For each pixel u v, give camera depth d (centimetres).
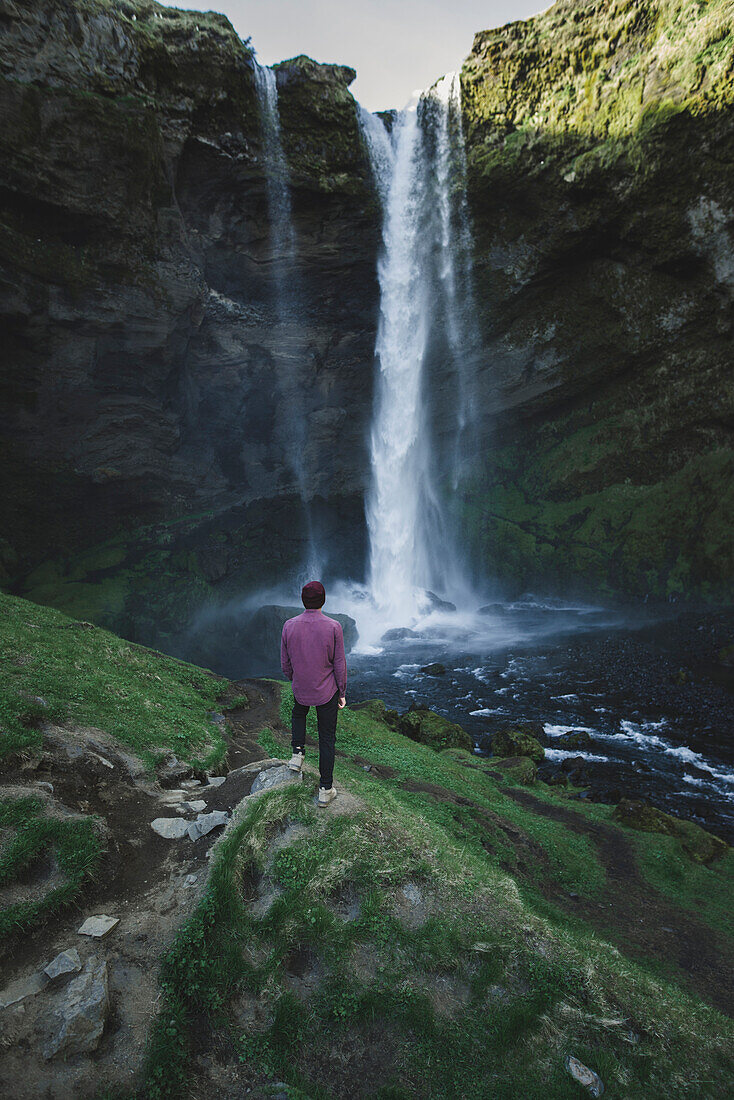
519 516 3694
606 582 3316
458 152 2931
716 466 3116
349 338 3450
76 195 2414
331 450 3734
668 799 1259
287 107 2711
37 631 963
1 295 2398
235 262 3011
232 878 441
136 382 2923
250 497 3531
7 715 613
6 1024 333
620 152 2591
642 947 646
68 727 659
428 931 429
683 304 2952
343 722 1184
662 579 3141
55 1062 322
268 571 3409
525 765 1240
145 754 664
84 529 3045
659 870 850
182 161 2648
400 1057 361
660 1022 406
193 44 2425
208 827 507
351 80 2808
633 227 2806
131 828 523
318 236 3045
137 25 2362
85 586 2820
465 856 548
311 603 529
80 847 452
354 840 480
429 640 2981
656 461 3331
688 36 2317
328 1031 370
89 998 348
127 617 2689
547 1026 384
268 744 895
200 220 2845
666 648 2538
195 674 1114
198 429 3362
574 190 2802
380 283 3272
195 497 3356
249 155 2703
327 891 444
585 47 2553
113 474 3002
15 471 2769
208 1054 349
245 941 408
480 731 1756
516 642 2858
